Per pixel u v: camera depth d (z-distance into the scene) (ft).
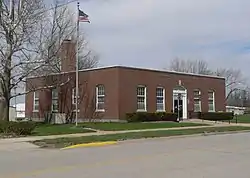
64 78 130.21
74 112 128.98
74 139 68.95
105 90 120.47
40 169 37.01
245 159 43.27
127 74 119.44
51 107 139.03
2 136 73.72
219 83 150.82
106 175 33.19
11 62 102.32
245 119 147.95
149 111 123.95
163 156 46.39
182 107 135.64
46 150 56.49
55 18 107.96
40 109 143.95
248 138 73.87
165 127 99.96
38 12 104.68
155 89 126.82
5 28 98.78
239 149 53.98
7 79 102.27
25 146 61.00
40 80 139.64
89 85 125.70
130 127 97.81
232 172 34.37
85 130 88.69
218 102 149.59
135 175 33.06
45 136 75.97
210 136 79.92
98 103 122.62
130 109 119.14
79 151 54.44
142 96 123.24
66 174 33.86
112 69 118.83
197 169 36.11
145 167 37.58
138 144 63.77
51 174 33.91
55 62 110.52
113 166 38.47
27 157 47.65
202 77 143.84
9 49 100.07
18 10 100.58
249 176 32.35
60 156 48.34
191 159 43.39
